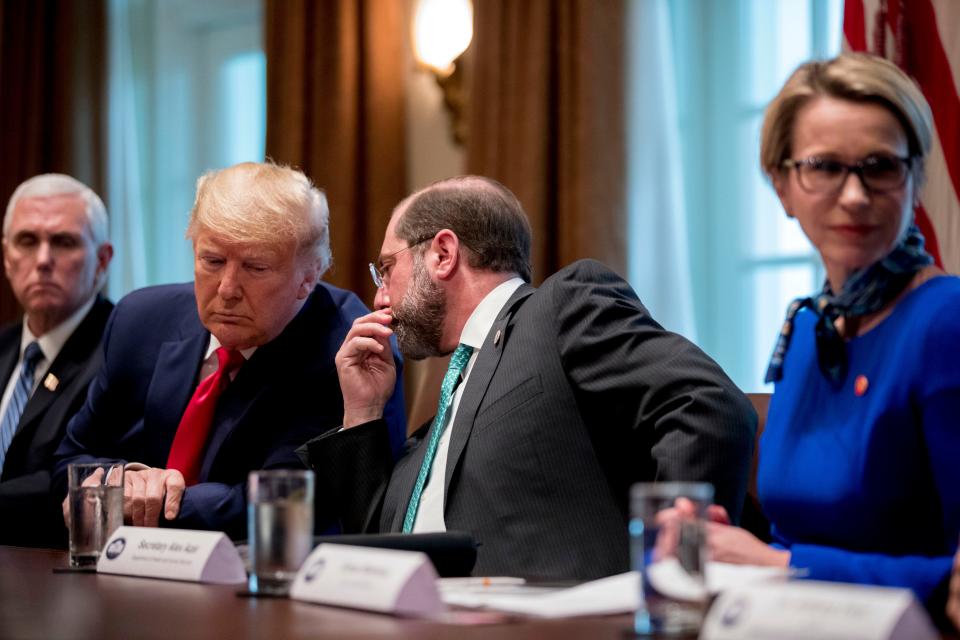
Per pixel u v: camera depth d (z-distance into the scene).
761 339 3.84
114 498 1.71
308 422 2.45
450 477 2.02
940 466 1.37
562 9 3.82
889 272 1.48
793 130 1.53
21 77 5.29
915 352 1.42
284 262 2.41
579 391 1.99
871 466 1.45
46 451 3.01
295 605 1.24
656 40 3.83
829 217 1.48
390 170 4.41
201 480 2.43
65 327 3.43
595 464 1.96
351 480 2.19
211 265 2.42
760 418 2.22
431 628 1.07
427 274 2.23
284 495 1.33
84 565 1.68
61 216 3.40
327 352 2.50
